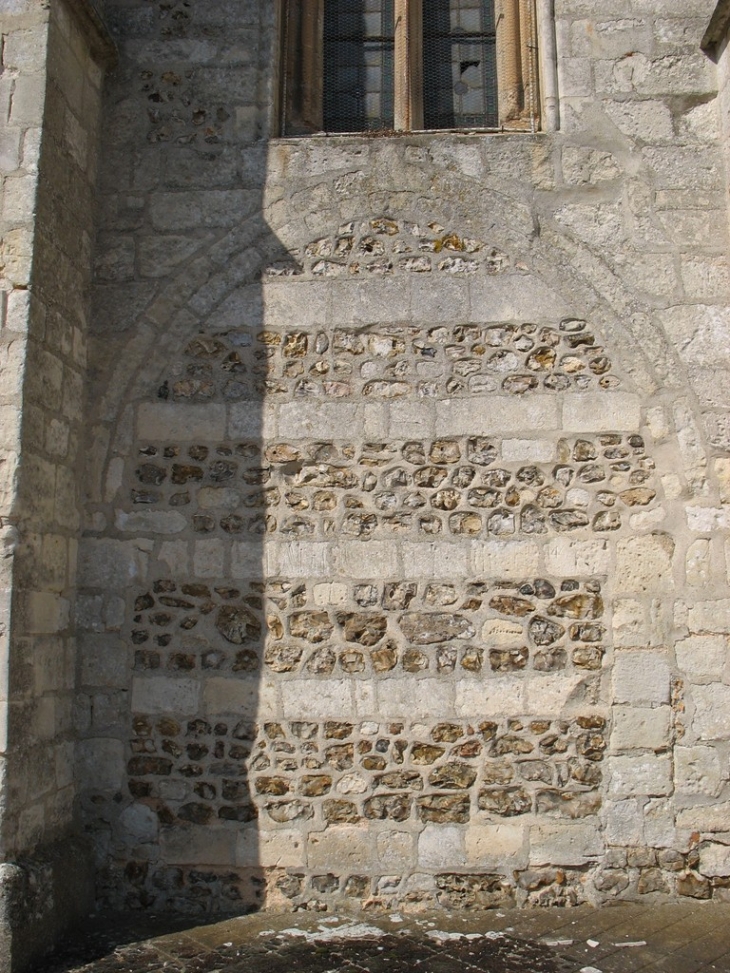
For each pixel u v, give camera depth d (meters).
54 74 4.05
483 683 4.10
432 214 4.48
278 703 4.12
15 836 3.48
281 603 4.20
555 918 3.83
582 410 4.27
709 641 4.09
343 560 4.21
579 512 4.20
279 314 4.42
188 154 4.57
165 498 4.28
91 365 4.38
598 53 4.60
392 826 4.03
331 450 4.30
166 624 4.19
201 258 4.47
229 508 4.27
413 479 4.26
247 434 4.32
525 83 4.77
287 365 4.38
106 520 4.26
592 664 4.09
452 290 4.40
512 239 4.43
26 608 3.65
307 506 4.26
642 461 4.22
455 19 5.05
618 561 4.15
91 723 4.13
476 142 4.53
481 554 4.19
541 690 4.09
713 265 4.38
